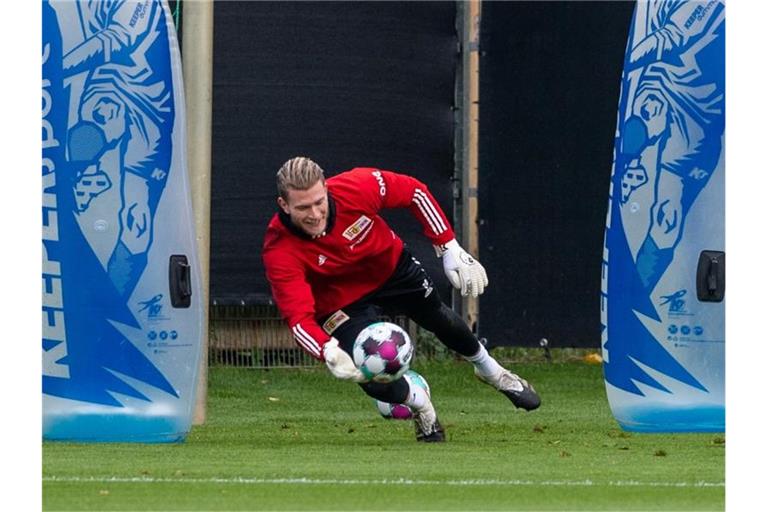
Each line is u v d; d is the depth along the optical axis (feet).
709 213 70.95
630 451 66.95
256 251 107.86
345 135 109.60
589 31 112.98
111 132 66.44
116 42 66.33
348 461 62.80
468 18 113.29
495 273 113.39
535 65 113.09
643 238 71.92
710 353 71.72
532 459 63.82
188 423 70.33
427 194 69.92
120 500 51.47
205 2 83.30
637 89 71.56
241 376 111.14
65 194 66.13
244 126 107.65
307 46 108.58
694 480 56.75
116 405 67.62
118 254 66.85
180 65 68.74
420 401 71.36
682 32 70.44
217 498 51.88
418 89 111.24
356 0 109.29
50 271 66.23
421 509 49.85
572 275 113.91
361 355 66.44
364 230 67.36
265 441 73.41
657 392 72.54
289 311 65.10
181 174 68.33
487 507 50.34
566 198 113.60
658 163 71.15
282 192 63.98
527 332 113.80
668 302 71.82
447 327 72.74
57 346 66.74
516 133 113.29
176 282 68.08
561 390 108.47
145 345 67.72
